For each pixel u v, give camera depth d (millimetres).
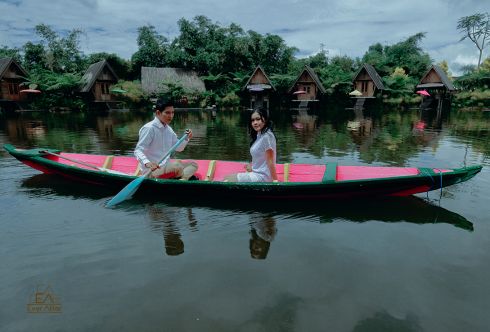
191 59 31766
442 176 3713
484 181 4766
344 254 2770
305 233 3184
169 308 2104
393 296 2217
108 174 4289
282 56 34188
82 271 2518
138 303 2150
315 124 14672
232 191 3912
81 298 2203
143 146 4262
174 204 3955
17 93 25516
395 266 2582
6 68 24297
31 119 17328
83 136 10430
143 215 3629
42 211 3730
